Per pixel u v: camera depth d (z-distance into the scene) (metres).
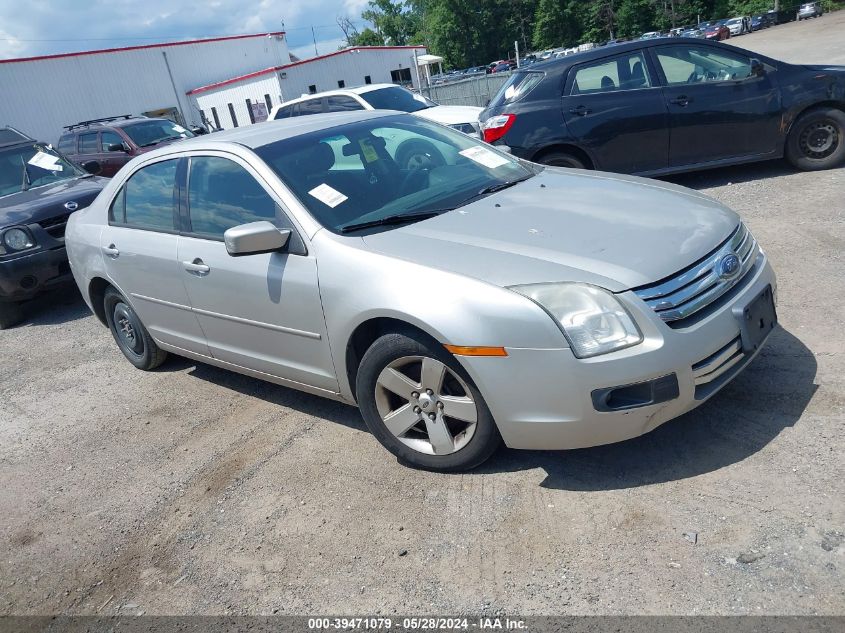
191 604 2.88
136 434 4.50
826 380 3.44
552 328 2.79
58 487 4.05
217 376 5.18
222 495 3.61
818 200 6.36
